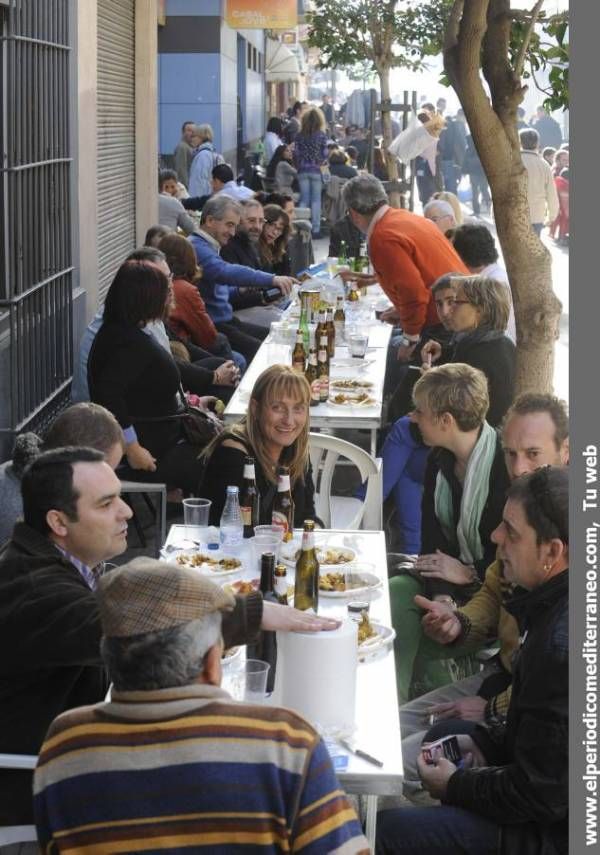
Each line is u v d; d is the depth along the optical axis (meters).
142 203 15.35
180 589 2.71
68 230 9.08
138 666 2.68
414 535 7.04
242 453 5.71
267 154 30.59
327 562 5.06
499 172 7.60
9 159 7.43
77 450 4.10
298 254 17.17
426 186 27.19
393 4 21.91
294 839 2.66
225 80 27.52
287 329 10.23
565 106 8.20
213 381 9.49
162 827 2.66
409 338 10.05
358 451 6.78
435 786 4.05
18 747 3.99
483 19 7.24
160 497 7.76
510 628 4.89
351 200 10.15
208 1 25.84
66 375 9.16
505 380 7.37
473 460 5.52
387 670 4.19
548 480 3.90
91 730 2.71
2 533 4.94
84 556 4.11
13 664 3.94
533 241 7.72
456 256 10.09
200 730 2.68
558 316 7.82
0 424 7.61
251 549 5.00
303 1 36.03
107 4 13.26
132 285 7.34
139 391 7.49
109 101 13.46
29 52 7.86
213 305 11.55
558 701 3.65
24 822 4.01
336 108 64.06
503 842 3.76
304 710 3.69
